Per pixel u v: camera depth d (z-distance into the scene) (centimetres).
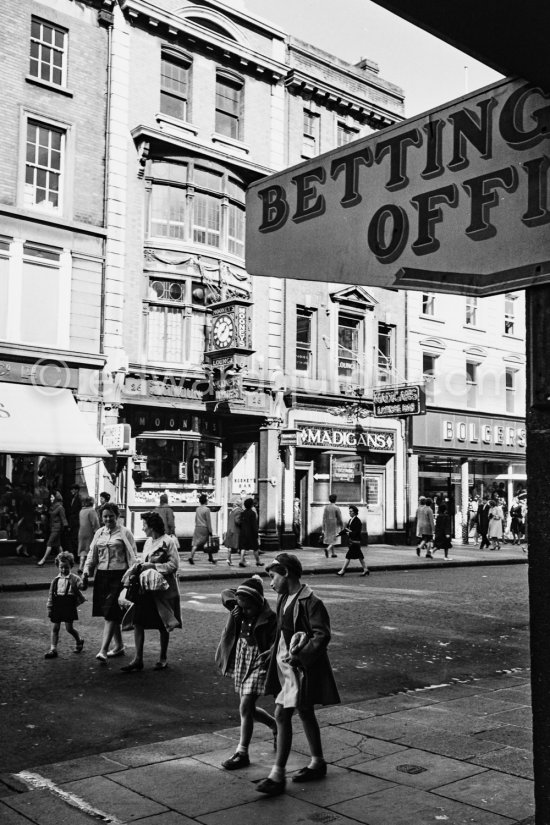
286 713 490
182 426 2144
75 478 1931
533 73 276
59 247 1948
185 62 2228
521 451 3238
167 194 2153
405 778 505
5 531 1878
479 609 1338
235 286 2256
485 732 611
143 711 679
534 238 290
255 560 1970
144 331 2086
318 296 2558
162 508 1744
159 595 827
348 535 1827
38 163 1939
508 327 3297
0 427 1719
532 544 290
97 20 2053
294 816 442
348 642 1008
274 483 2330
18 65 1894
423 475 2923
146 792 480
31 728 623
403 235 339
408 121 341
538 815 285
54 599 870
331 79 2616
